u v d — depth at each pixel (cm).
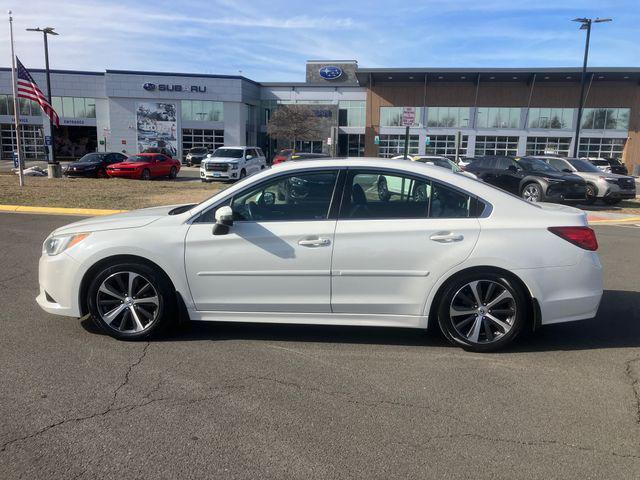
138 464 291
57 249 474
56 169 2688
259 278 457
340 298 456
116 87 5375
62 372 407
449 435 326
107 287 468
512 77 5028
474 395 380
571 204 1936
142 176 2889
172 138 5506
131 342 473
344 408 358
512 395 381
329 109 5791
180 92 5431
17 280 680
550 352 465
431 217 454
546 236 446
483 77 5078
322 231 451
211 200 468
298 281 455
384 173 459
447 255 444
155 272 462
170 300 470
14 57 2041
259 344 474
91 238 465
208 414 346
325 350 463
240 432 325
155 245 457
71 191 1920
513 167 1834
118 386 384
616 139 5106
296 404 362
